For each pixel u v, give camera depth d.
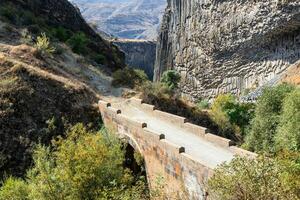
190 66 107.31
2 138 27.45
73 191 19.48
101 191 19.19
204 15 97.75
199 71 101.94
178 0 117.38
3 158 26.34
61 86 34.38
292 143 25.20
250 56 84.00
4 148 26.97
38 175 22.38
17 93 30.95
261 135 33.78
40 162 20.67
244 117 47.28
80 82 38.72
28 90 31.80
